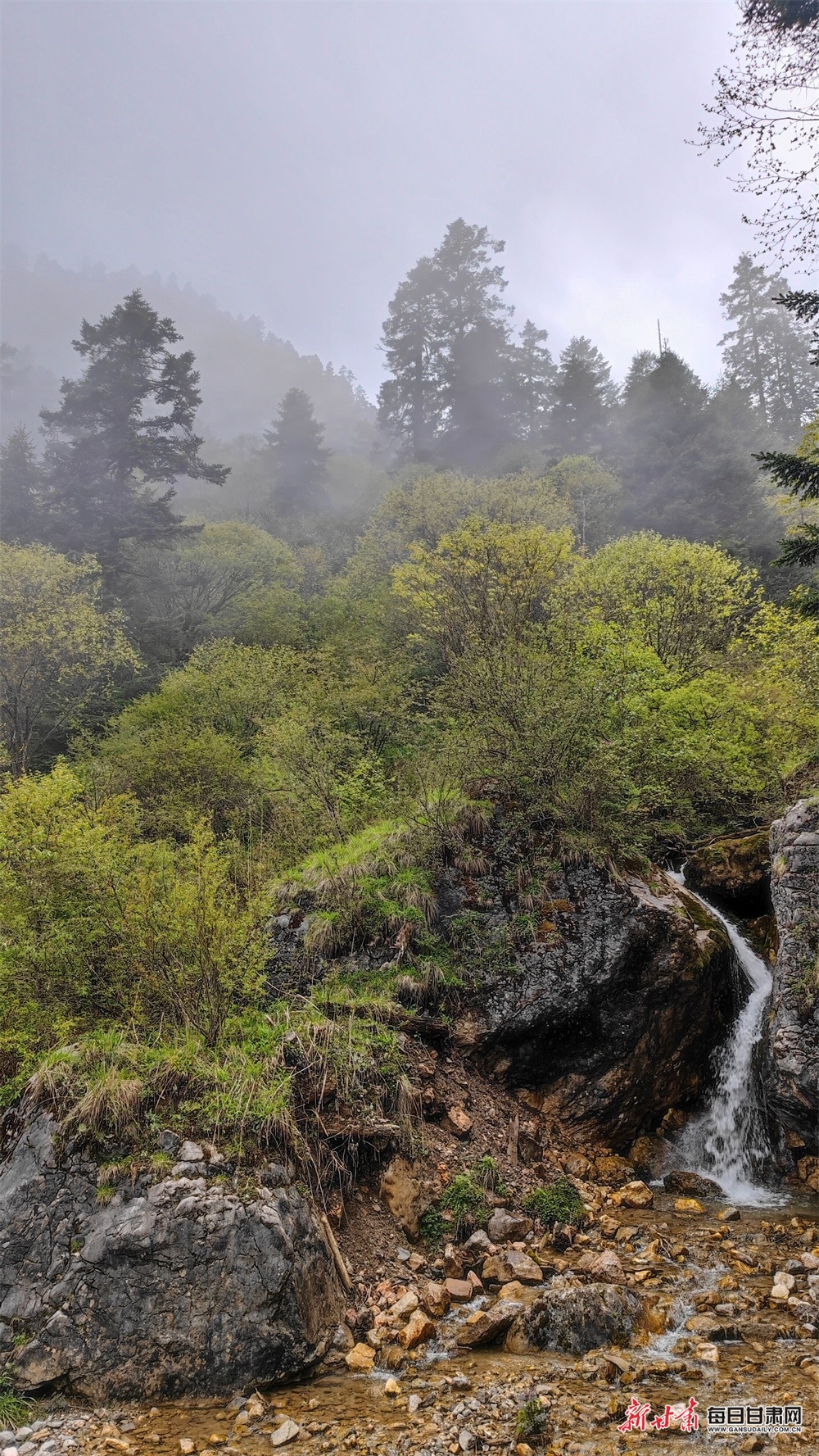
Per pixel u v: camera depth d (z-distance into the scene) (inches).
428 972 317.1
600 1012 317.7
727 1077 330.3
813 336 382.0
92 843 289.7
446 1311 206.8
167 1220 192.1
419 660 758.5
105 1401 175.3
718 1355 181.2
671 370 1747.0
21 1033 243.6
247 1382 177.8
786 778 436.1
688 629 600.1
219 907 277.4
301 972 323.3
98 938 269.9
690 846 454.9
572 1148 297.0
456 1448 155.1
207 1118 215.2
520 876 350.6
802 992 294.7
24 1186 201.0
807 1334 189.0
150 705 727.7
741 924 390.3
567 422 1961.1
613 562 652.1
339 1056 256.2
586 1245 241.4
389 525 1203.9
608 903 337.4
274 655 759.7
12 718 818.8
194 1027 254.8
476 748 389.7
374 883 347.6
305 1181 220.7
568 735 371.2
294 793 462.3
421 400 2354.8
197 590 1231.5
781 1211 264.2
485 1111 287.1
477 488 1133.1
